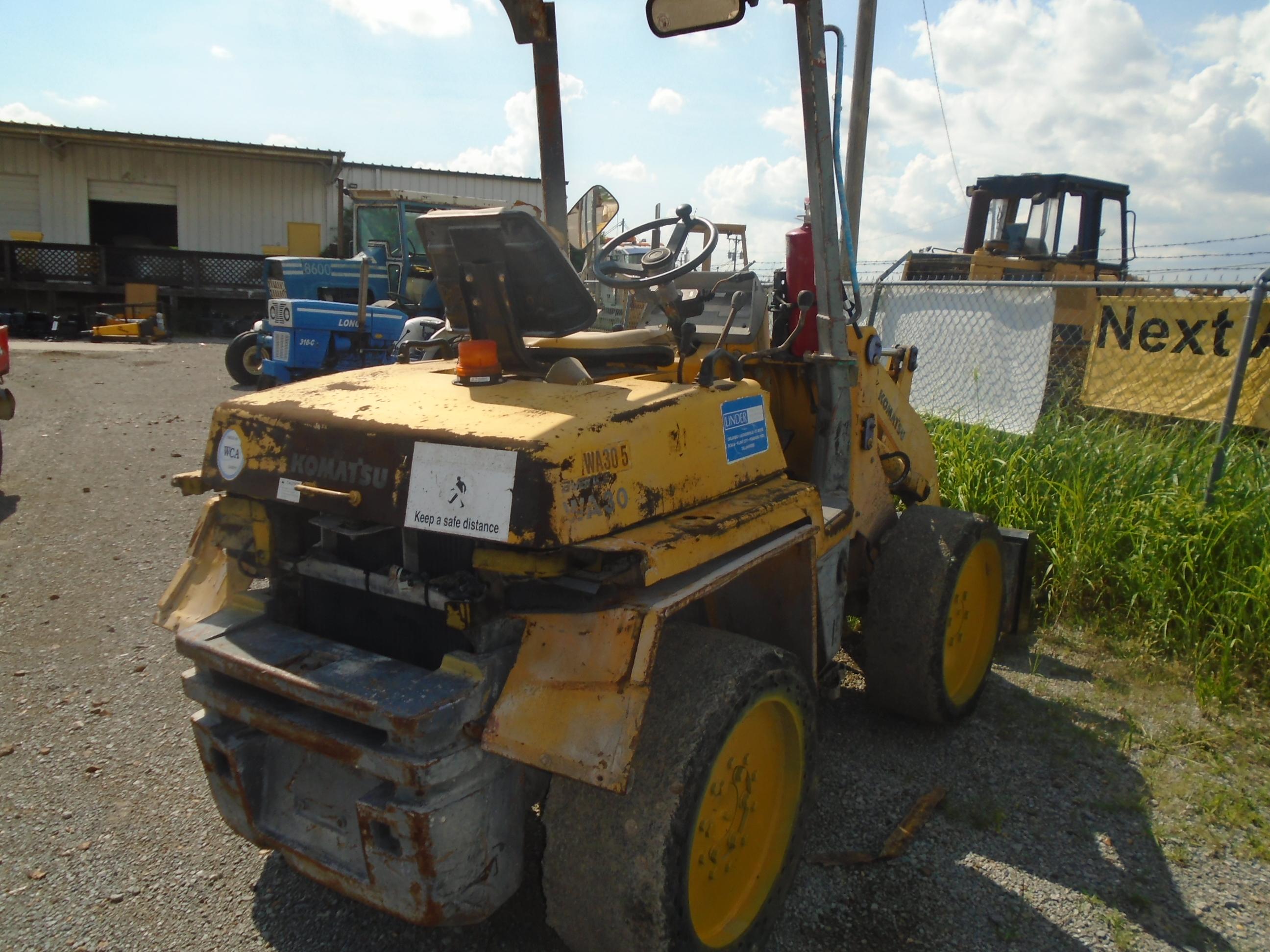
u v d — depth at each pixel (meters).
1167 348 7.48
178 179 22.94
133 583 5.00
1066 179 10.45
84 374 12.60
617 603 2.00
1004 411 7.75
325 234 24.03
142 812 3.02
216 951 2.42
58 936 2.46
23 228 22.31
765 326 3.65
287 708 2.19
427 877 1.96
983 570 3.84
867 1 6.39
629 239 3.12
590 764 1.83
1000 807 3.14
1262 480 4.91
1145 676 4.16
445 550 2.28
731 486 2.54
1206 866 2.88
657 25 3.37
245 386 12.12
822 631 3.09
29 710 3.63
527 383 2.53
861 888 2.72
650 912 1.96
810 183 3.22
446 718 1.95
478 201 15.10
